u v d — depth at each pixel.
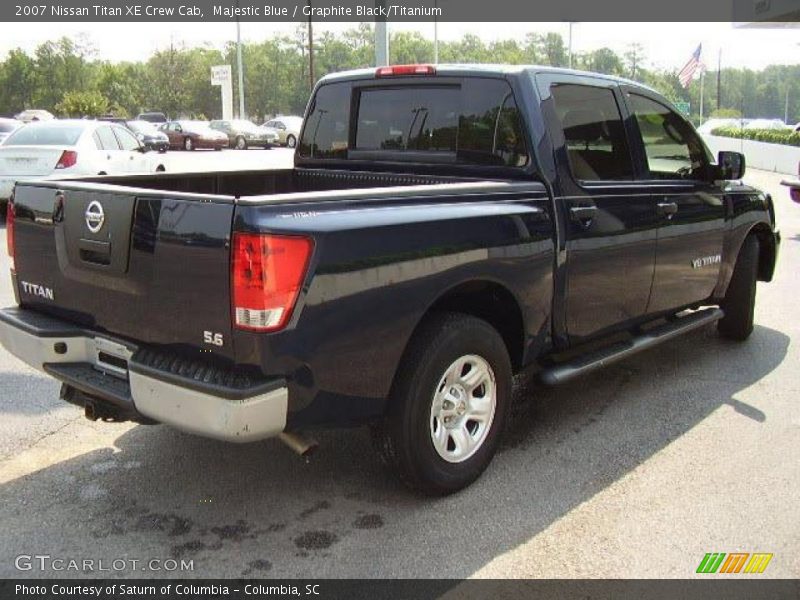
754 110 116.62
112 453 4.23
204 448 4.31
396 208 3.36
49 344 3.60
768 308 7.62
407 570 3.17
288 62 96.25
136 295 3.30
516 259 3.84
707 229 5.39
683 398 5.13
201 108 94.62
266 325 2.93
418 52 71.12
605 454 4.27
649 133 4.95
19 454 4.20
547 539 3.41
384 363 3.32
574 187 4.24
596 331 4.54
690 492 3.84
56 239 3.66
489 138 4.29
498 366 3.89
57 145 12.07
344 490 3.83
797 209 16.12
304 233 2.98
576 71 4.49
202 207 3.02
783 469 4.09
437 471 3.65
